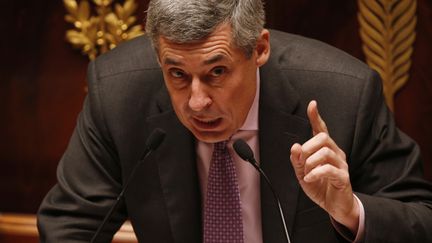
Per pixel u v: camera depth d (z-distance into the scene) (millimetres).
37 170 11031
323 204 6012
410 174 6652
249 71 6012
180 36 5602
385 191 6562
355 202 6160
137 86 7094
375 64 9969
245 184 6840
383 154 6672
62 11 10711
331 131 6734
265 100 6836
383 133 6734
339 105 6785
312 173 5605
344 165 5734
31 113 10945
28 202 11125
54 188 7172
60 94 10844
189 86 5852
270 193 6754
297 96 6824
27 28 10820
